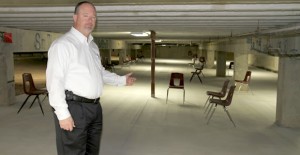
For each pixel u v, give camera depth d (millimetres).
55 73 1514
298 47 4754
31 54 24844
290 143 4402
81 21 1611
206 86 10469
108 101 7480
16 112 6039
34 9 3766
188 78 12906
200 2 3203
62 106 1522
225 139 4566
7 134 4594
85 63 1632
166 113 6242
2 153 3775
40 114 5902
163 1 3264
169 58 30922
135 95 8422
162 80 12094
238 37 9188
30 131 4758
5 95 6609
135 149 4047
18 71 14523
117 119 5668
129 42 21719
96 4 3350
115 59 26609
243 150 4086
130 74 2115
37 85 9828
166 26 6035
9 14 4141
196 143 4355
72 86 1625
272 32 5941
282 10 3430
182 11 3682
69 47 1564
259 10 3451
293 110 5238
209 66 18375
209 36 11008
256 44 7156
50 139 4363
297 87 5184
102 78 1827
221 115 6148
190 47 30844
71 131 1682
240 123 5531
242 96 8477
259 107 6973
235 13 3793
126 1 3311
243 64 9312
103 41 14289
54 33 8484
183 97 7516
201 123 5488
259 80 12445
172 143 4336
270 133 4914
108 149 4023
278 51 5578
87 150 1884
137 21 4965
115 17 4336
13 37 6582
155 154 3869
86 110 1691
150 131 4922
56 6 3492
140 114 6117
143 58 29328
